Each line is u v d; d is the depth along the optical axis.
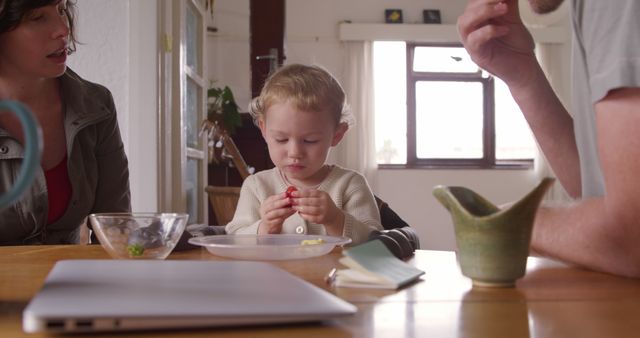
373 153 6.05
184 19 2.39
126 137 2.15
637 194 0.71
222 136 2.93
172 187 2.31
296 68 1.47
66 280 0.50
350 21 6.12
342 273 0.65
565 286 0.65
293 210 1.18
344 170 1.49
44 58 1.41
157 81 2.16
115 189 1.69
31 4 1.34
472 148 6.29
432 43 6.27
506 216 0.63
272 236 1.00
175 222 0.86
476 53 1.09
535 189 0.63
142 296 0.44
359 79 6.07
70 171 1.55
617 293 0.61
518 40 1.11
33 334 0.40
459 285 0.66
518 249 0.64
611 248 0.73
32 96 1.53
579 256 0.77
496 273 0.63
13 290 0.60
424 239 6.13
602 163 0.77
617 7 0.76
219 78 6.06
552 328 0.46
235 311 0.41
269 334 0.41
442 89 6.29
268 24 3.88
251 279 0.53
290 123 1.36
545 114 1.15
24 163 0.36
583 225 0.78
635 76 0.73
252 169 3.16
